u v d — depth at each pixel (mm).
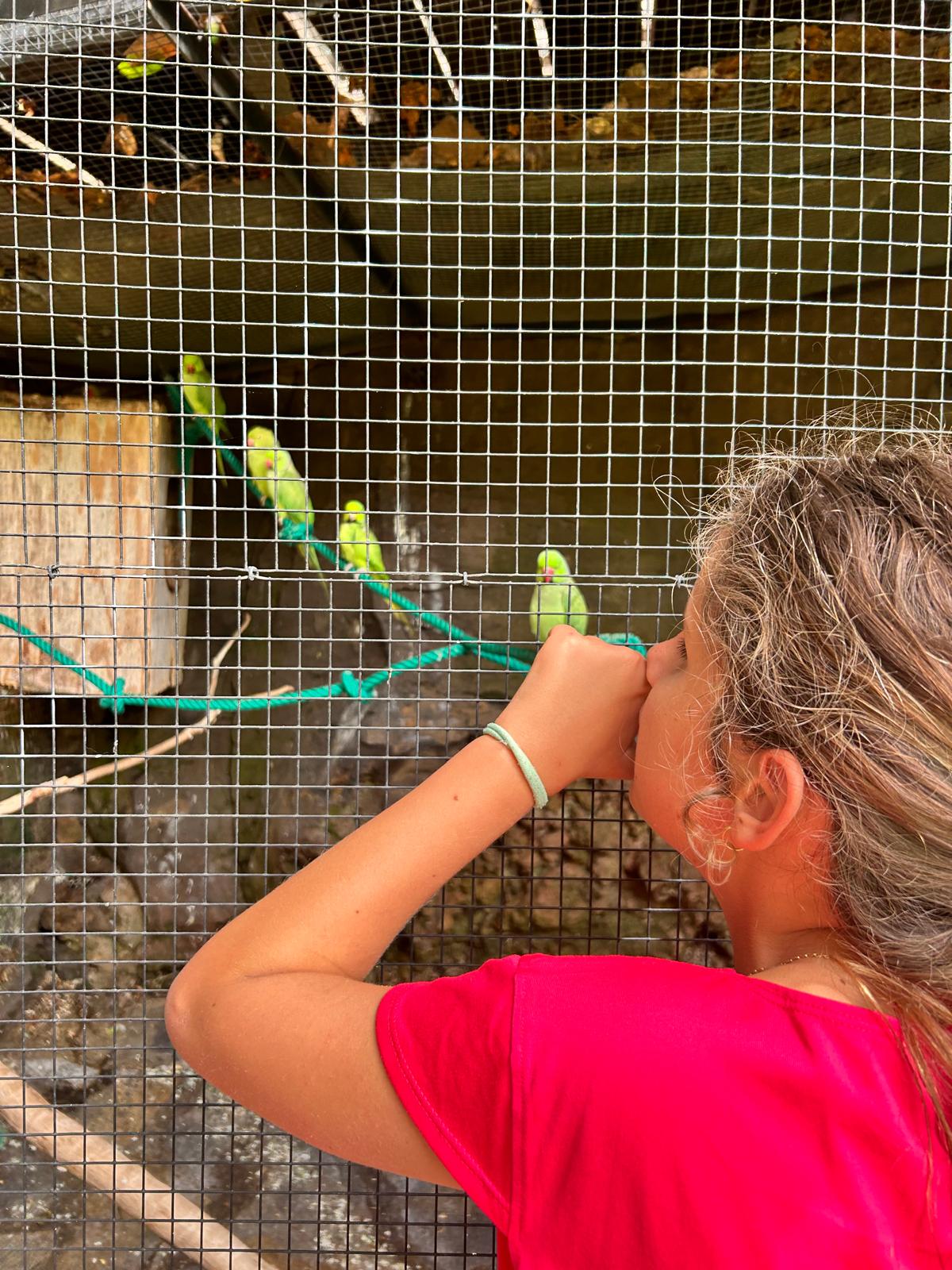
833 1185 468
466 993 572
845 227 2373
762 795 561
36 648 2518
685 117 1834
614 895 2676
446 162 1934
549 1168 513
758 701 557
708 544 661
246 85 1732
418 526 3375
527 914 2701
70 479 2609
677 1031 518
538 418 3281
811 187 2129
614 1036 522
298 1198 2172
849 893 532
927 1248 458
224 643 3512
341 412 3395
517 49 1274
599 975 563
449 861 733
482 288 2672
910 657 503
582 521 3275
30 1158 2135
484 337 3125
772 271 1248
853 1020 505
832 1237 458
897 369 1245
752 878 600
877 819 511
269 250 2285
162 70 1633
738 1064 500
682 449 3166
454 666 3369
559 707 775
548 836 2697
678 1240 473
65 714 3205
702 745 614
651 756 681
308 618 3479
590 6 1627
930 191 2223
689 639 647
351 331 2959
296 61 1687
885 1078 487
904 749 498
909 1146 471
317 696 1339
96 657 2551
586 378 3211
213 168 1939
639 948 2633
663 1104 493
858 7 1641
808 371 2996
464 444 3336
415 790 762
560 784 775
